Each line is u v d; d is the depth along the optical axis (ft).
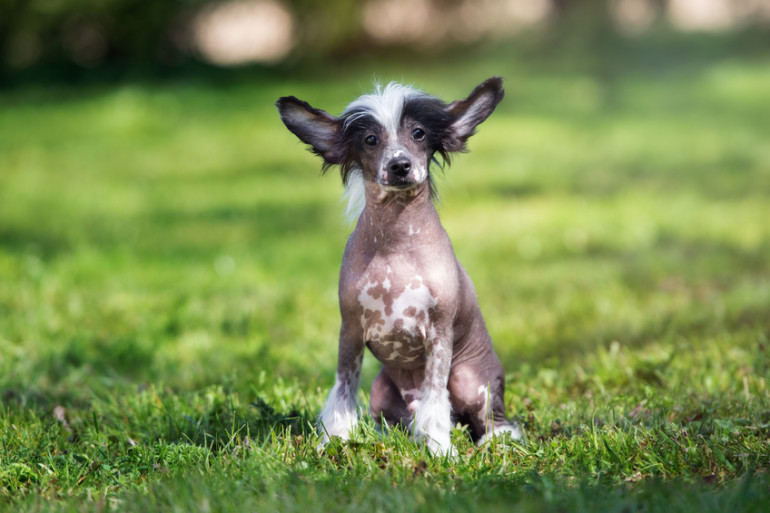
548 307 32.58
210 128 76.74
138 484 16.80
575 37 109.40
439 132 18.62
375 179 17.84
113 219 49.60
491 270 38.24
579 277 36.27
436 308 18.02
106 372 26.76
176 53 109.19
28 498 16.01
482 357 19.67
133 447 18.40
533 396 22.91
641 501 14.83
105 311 32.73
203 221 49.29
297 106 18.69
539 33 113.80
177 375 26.22
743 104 81.56
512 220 46.26
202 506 14.97
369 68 110.11
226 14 119.75
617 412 20.45
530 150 65.46
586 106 84.07
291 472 16.33
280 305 33.30
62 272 37.65
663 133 70.28
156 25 103.55
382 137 18.04
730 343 25.58
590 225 44.65
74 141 72.18
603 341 27.84
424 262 18.03
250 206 52.65
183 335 30.40
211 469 16.76
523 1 123.13
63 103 87.92
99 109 84.07
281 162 65.05
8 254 40.60
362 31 118.01
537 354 27.71
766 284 32.53
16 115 82.28
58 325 30.76
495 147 67.05
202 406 22.07
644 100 85.61
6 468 17.42
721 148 63.62
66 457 18.26
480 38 120.78
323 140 18.98
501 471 16.66
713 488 15.38
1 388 24.23
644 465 16.69
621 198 50.55
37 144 71.05
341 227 47.50
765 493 14.56
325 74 105.81
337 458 17.35
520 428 19.93
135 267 39.22
